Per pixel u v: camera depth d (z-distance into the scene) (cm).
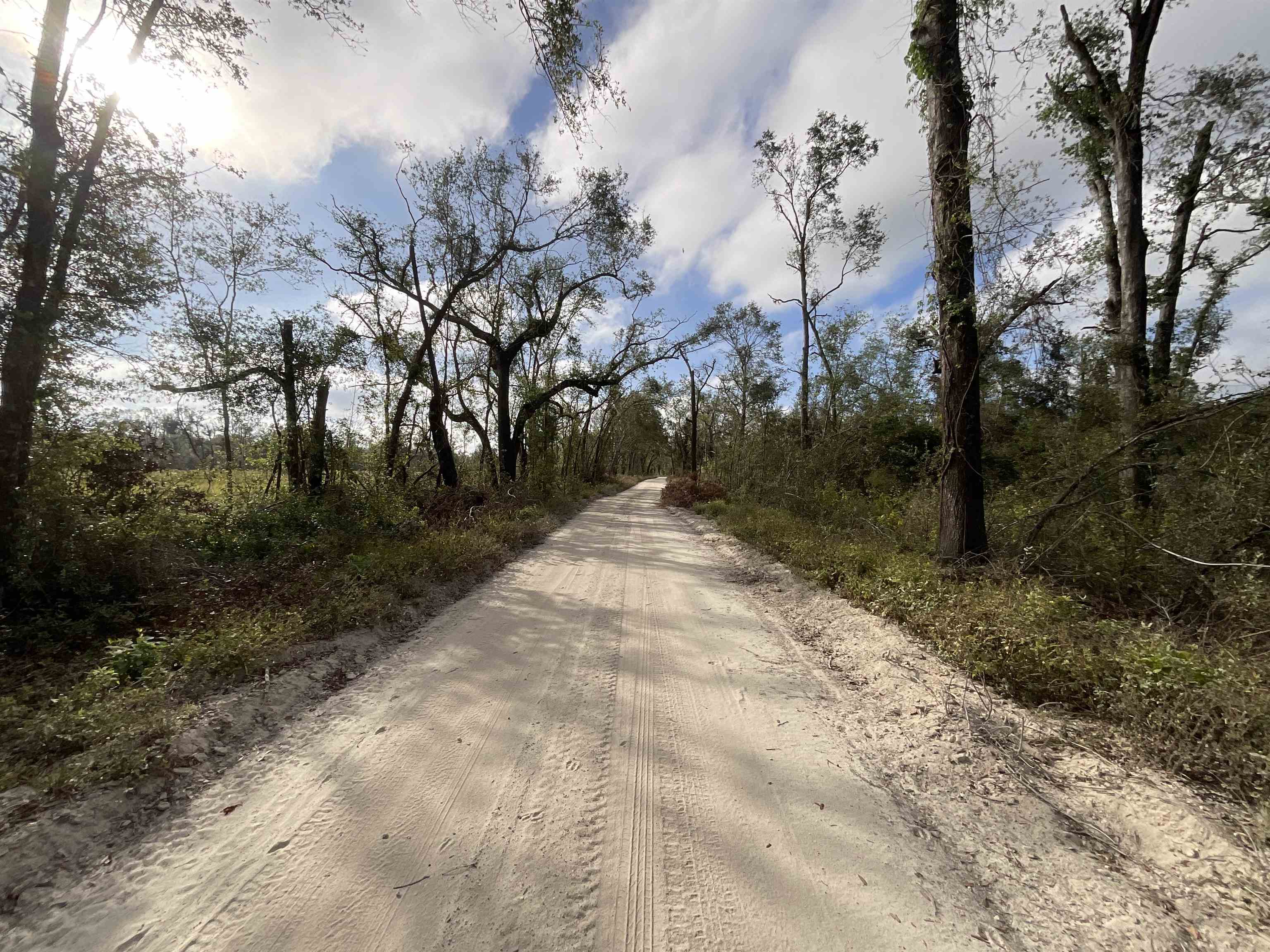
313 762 325
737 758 331
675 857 248
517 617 622
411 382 1498
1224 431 546
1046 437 1003
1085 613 496
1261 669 342
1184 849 241
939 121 666
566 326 2505
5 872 232
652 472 8438
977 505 666
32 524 541
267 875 235
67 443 598
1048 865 244
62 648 472
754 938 205
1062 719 353
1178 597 516
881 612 590
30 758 307
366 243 1502
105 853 251
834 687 442
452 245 1653
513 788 298
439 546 841
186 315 1223
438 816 275
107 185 700
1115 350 884
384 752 335
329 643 505
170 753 316
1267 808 248
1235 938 199
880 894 227
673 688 433
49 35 578
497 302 2147
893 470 1542
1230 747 281
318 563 768
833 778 311
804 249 1981
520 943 201
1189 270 1043
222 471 1211
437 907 217
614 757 330
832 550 830
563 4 500
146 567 613
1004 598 517
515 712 388
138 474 822
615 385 2445
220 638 465
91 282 713
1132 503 649
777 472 1728
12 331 553
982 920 214
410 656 499
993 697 387
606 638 553
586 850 251
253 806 284
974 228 659
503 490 1784
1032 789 295
